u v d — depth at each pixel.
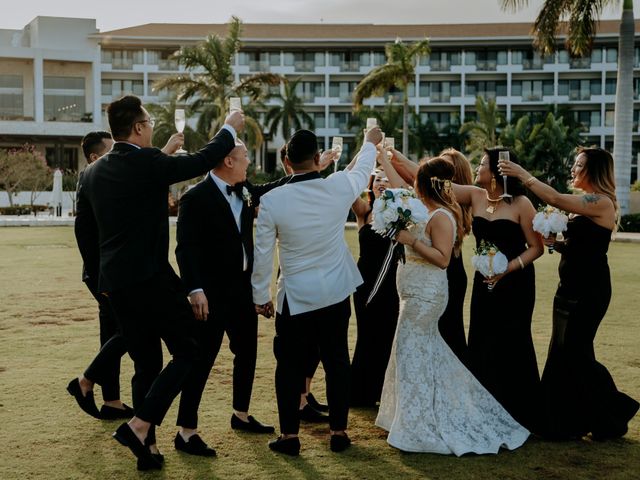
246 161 4.46
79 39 61.34
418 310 4.46
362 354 5.22
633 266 14.37
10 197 40.00
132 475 3.90
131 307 3.94
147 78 64.69
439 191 4.49
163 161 3.90
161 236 3.98
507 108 65.19
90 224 4.22
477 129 45.91
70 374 5.92
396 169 5.56
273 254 4.31
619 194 24.81
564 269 4.63
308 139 4.28
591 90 64.25
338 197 4.30
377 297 5.16
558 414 4.55
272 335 7.64
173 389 3.94
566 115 54.91
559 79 64.81
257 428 4.64
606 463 4.13
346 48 65.88
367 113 53.28
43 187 45.69
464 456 4.24
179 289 4.07
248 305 4.54
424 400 4.39
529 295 4.70
